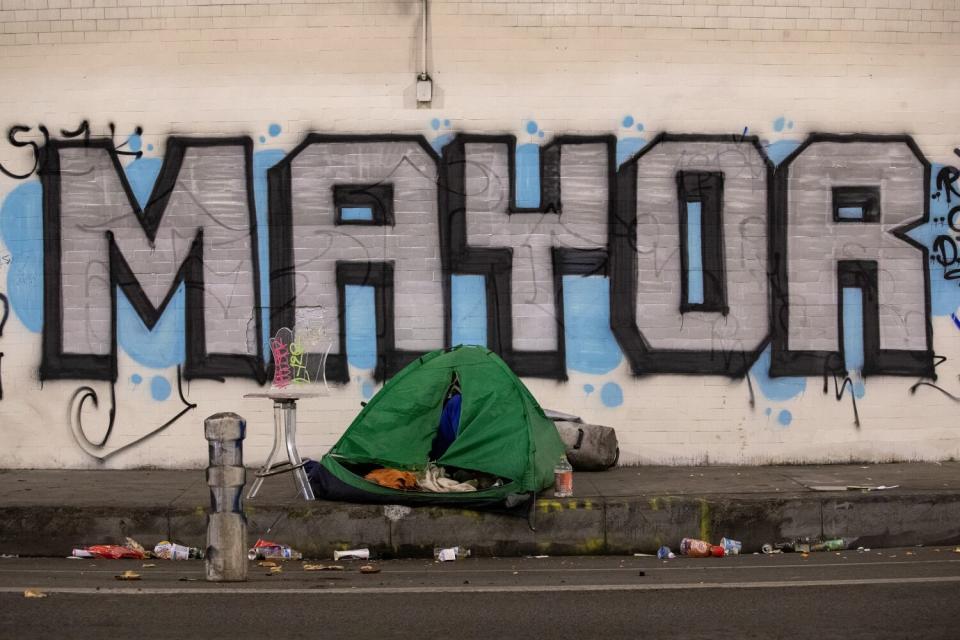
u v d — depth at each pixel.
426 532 8.75
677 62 10.87
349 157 10.84
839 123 10.94
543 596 7.11
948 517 9.12
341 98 10.83
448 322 10.82
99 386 10.89
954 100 10.91
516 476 8.81
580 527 8.84
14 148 10.92
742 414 10.87
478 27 10.84
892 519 9.07
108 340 10.88
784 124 10.91
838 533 9.02
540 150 10.82
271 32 10.83
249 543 8.77
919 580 7.51
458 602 6.95
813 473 10.34
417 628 6.32
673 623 6.42
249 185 10.86
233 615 6.60
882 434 10.95
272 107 10.85
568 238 10.84
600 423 10.83
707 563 8.39
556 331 10.82
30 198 10.92
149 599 7.01
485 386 9.43
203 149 10.86
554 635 6.19
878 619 6.47
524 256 10.84
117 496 9.32
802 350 10.91
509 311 10.82
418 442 9.31
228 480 7.61
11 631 6.24
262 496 9.23
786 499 8.99
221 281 10.86
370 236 10.83
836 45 10.93
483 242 10.82
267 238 10.85
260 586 7.43
